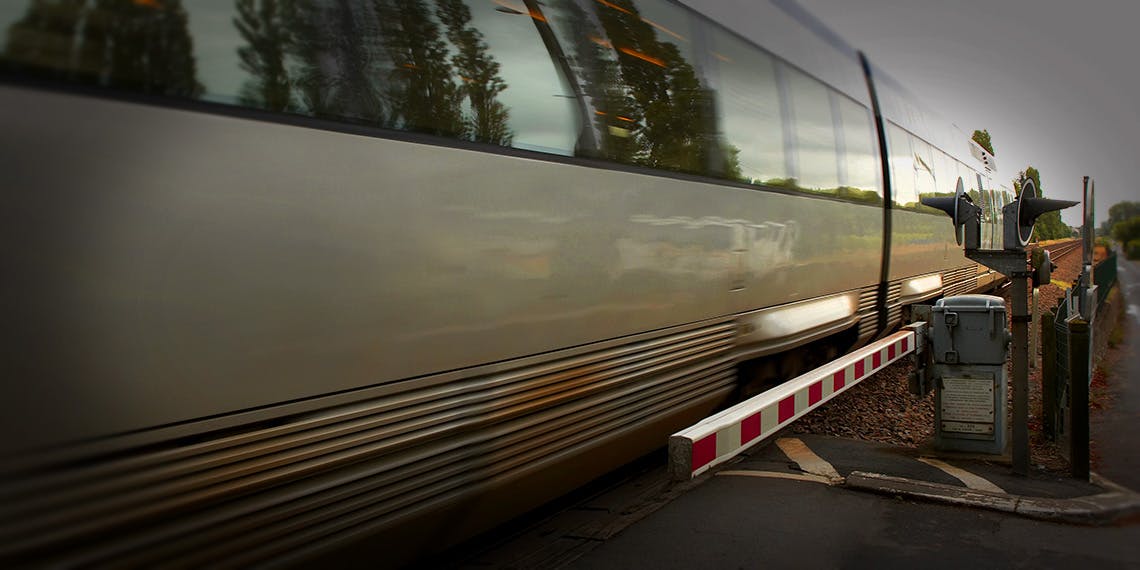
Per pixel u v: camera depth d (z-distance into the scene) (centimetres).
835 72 809
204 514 235
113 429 210
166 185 221
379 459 288
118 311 210
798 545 410
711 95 535
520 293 351
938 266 1224
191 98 233
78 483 203
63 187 201
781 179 637
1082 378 499
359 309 274
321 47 272
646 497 500
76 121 206
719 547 410
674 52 498
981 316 554
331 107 272
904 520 439
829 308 743
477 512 349
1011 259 505
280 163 251
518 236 350
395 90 297
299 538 264
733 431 355
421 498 307
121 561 216
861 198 841
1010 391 846
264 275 244
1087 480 500
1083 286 719
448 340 313
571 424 393
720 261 537
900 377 900
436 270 306
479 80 338
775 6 678
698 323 512
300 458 258
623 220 429
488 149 336
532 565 396
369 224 278
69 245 201
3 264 190
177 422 224
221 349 233
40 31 204
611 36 437
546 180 369
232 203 237
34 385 194
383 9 298
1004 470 524
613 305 421
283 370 251
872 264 886
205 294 229
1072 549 394
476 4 343
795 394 441
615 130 429
